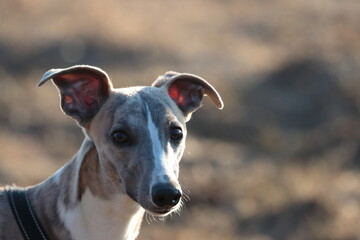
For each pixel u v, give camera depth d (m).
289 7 27.97
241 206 13.16
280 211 12.92
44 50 20.61
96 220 7.26
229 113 17.33
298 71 19.45
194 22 26.53
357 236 12.08
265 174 14.33
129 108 7.20
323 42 20.67
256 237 12.39
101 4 23.98
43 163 14.30
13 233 7.19
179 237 11.98
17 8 23.30
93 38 21.56
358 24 22.12
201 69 20.91
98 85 7.46
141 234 12.02
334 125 16.59
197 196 13.30
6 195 7.38
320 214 12.70
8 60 19.88
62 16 23.06
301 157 15.55
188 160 14.74
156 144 7.05
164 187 6.71
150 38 22.64
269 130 16.66
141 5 27.27
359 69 18.73
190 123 16.84
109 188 7.21
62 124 16.31
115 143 7.11
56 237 7.25
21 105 17.00
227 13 28.30
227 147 16.06
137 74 19.94
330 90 18.14
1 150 14.43
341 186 13.73
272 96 18.59
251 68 21.06
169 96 7.60
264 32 25.94
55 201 7.30
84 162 7.26
